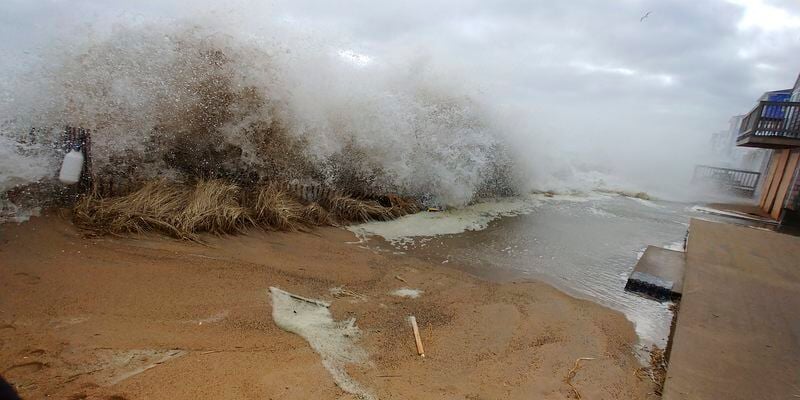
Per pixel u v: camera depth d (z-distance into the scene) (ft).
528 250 18.65
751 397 8.87
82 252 12.33
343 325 10.42
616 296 14.56
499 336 10.79
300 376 8.12
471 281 14.43
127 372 7.60
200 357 8.32
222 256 13.65
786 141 40.32
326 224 18.79
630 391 9.08
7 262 11.10
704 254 18.66
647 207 35.58
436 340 10.22
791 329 12.20
